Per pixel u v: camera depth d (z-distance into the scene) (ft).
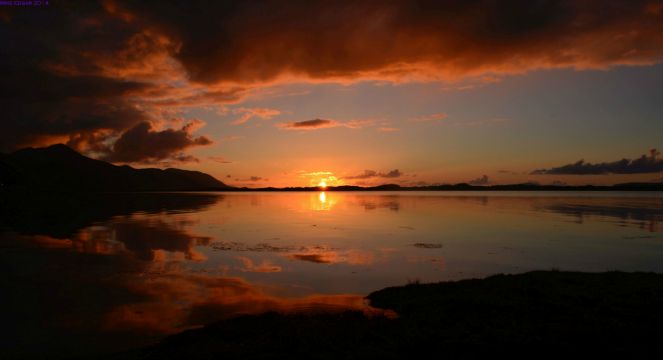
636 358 32.71
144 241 116.06
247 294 60.70
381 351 34.37
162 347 39.19
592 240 122.01
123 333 44.39
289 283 67.92
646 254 98.78
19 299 57.31
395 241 118.21
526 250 103.14
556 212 245.04
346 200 471.62
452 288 55.06
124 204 346.54
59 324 47.29
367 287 65.62
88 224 164.45
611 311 42.14
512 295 49.03
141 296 59.21
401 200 465.47
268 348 36.19
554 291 49.39
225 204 361.92
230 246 107.45
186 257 91.56
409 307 48.32
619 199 491.31
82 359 37.93
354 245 109.91
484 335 36.91
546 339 35.70
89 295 59.57
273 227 157.28
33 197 441.27
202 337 40.96
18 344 41.57
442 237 127.44
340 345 36.11
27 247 103.14
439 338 36.58
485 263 86.22
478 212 246.06
